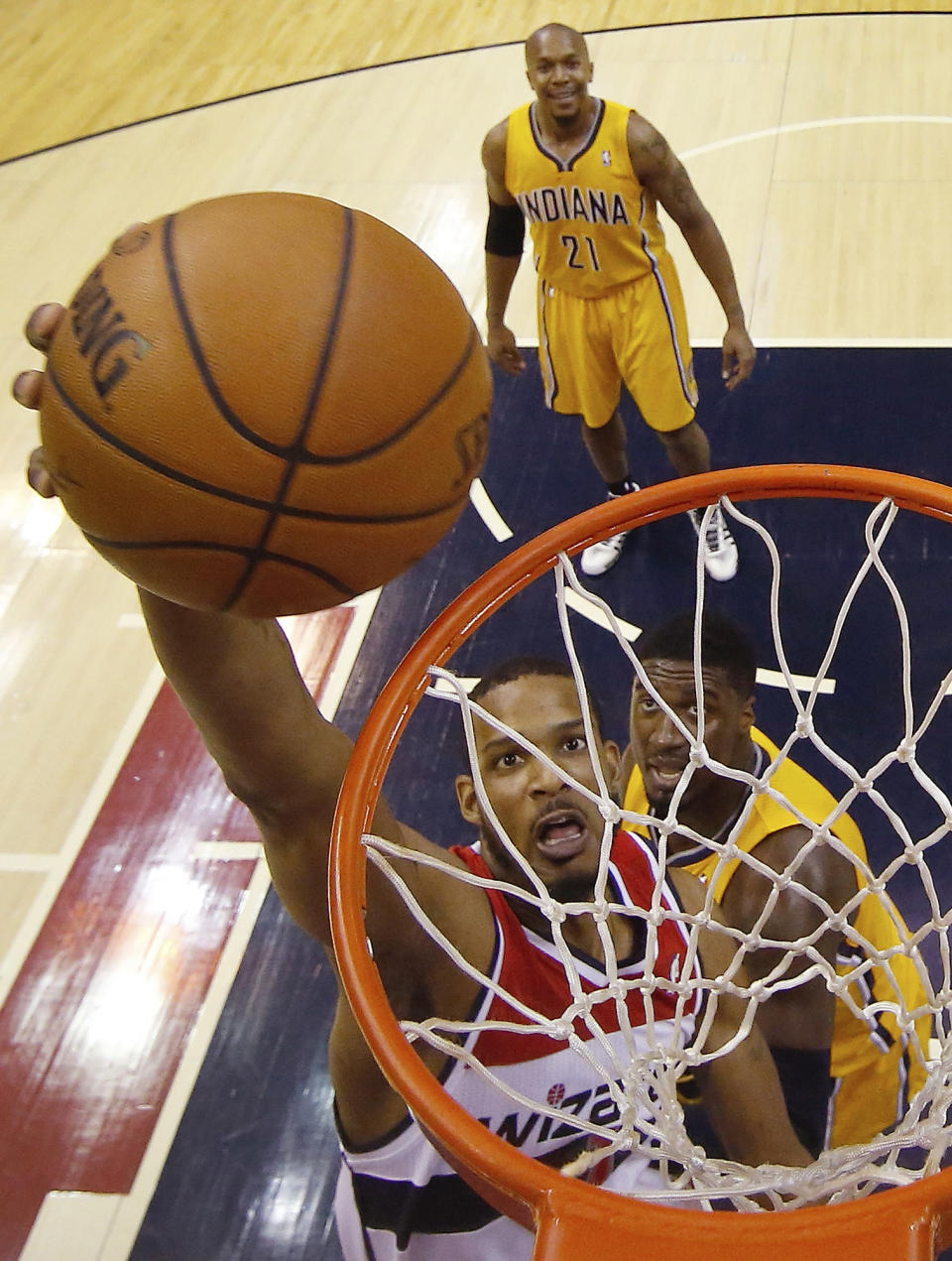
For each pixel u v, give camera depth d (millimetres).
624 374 3064
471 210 4750
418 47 5941
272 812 1171
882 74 5188
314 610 1029
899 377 3715
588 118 2740
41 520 3760
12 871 2877
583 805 1688
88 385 895
